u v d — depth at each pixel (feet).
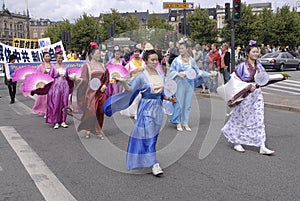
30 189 14.80
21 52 55.11
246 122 19.67
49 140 22.82
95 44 20.98
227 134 20.34
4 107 36.99
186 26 64.23
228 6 44.09
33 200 13.73
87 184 15.28
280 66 82.02
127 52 20.45
